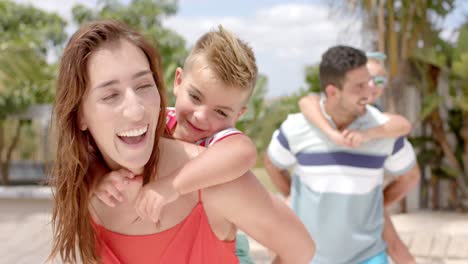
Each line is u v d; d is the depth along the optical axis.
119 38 1.42
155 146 1.54
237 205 1.54
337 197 3.18
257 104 11.26
